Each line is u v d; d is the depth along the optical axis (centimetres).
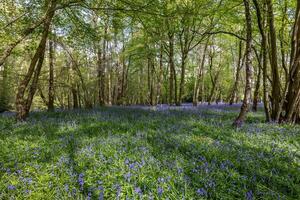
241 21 1453
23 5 1009
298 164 470
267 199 338
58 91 2952
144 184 370
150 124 861
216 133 727
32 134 712
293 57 966
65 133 722
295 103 964
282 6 1291
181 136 666
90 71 2211
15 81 2338
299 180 405
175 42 2330
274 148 559
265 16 1112
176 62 3209
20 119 969
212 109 1541
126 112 1268
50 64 1534
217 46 3039
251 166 452
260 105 2270
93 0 984
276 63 1004
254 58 2192
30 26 971
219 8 1370
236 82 2255
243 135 689
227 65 3881
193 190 356
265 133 741
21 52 1298
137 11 933
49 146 588
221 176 401
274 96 1012
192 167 439
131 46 2577
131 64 3578
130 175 395
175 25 1898
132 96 5416
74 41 1407
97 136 675
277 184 390
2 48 949
